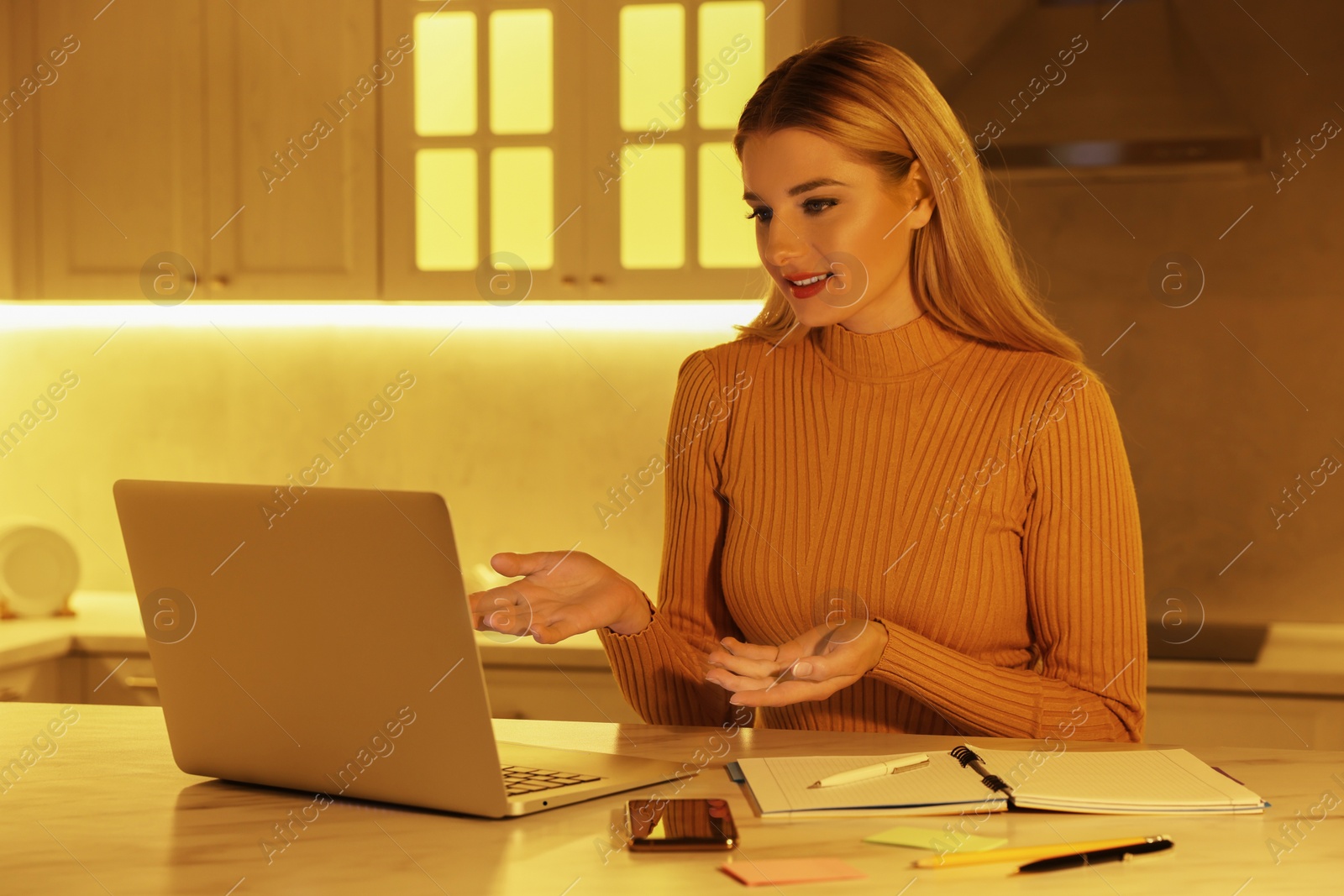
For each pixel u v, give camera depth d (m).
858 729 1.21
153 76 2.55
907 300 1.24
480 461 2.78
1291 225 2.31
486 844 0.72
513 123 2.49
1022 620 1.21
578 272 2.46
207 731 0.86
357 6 2.50
